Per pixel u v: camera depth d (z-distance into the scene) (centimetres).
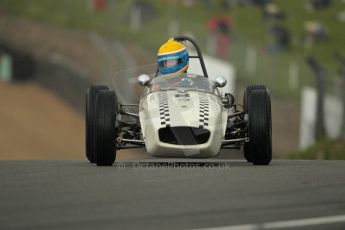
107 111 3484
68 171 3189
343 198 2347
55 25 16462
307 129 10925
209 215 2034
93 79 13475
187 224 1898
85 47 15075
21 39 15700
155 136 3369
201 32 15000
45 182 2748
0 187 2609
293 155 7250
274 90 12519
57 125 12519
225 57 13600
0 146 11288
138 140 3516
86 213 2070
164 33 15525
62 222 1930
